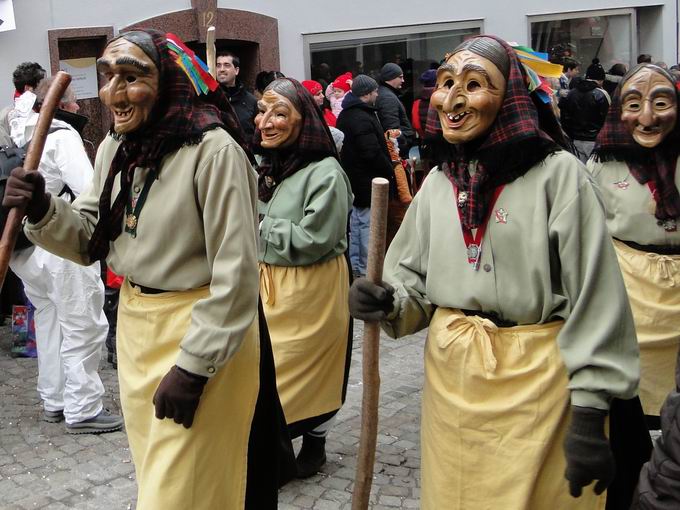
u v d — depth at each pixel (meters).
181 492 2.63
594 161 4.41
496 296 2.60
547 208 2.56
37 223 2.81
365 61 9.99
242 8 8.89
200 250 2.67
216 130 2.65
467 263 2.65
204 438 2.65
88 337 4.62
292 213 4.08
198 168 2.61
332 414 4.19
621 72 11.83
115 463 4.34
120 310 2.87
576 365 2.48
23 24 7.38
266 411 2.95
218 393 2.67
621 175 4.28
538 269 2.54
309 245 4.00
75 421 4.66
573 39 11.77
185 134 2.62
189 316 2.68
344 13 9.72
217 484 2.70
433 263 2.72
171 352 2.70
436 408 2.74
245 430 2.79
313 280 4.07
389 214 7.98
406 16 10.17
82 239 2.92
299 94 4.10
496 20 10.95
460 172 2.69
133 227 2.71
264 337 2.93
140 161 2.65
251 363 2.78
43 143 2.75
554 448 2.59
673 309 4.16
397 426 4.76
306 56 9.52
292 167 4.09
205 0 8.45
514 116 2.58
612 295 2.52
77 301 4.55
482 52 2.59
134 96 2.58
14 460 4.37
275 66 9.26
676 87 4.10
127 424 2.86
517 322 2.61
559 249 2.54
